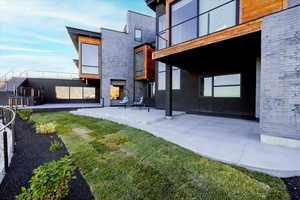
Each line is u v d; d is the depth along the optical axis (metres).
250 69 5.71
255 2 3.54
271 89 2.90
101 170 2.37
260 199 1.55
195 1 5.09
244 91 5.90
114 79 12.09
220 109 6.64
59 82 14.85
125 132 4.18
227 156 2.40
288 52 2.72
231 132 3.88
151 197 1.73
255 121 5.32
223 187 1.75
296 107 2.64
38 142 3.79
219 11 4.47
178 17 5.61
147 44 11.66
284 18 2.76
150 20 13.70
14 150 3.23
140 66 12.27
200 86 7.40
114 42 12.03
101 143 3.46
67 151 3.22
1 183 2.10
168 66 5.89
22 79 13.58
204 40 3.96
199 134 3.72
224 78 6.51
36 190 1.40
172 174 2.09
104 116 6.62
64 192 1.77
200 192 1.71
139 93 13.09
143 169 2.27
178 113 7.17
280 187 1.71
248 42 3.79
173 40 5.73
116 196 1.79
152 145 3.10
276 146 2.79
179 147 2.90
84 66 11.23
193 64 6.29
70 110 9.34
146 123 4.95
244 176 1.92
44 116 7.08
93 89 16.20
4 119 6.32
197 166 2.21
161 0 7.99
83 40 11.16
